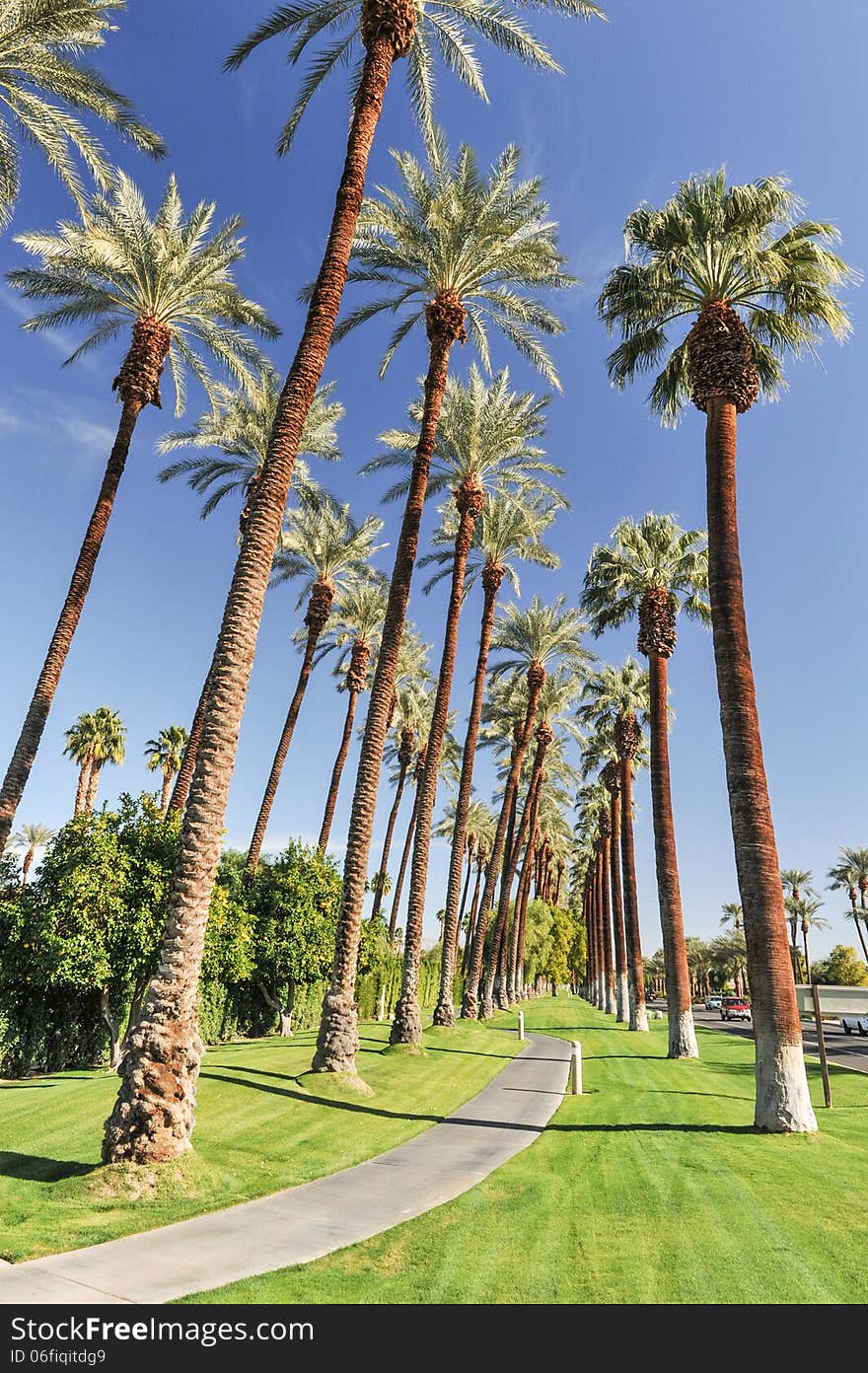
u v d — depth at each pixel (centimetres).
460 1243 680
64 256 1945
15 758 1662
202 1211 771
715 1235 688
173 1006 904
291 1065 1590
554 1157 1033
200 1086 1304
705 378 1495
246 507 2762
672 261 1555
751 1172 912
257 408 2778
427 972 5806
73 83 1727
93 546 1827
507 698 5128
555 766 6488
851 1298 551
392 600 1859
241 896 2598
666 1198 807
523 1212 775
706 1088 1662
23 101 1684
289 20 1565
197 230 2092
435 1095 1534
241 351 2341
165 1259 631
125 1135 855
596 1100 1509
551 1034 3194
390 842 4944
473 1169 973
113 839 1808
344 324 2261
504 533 3291
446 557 3584
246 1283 581
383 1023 3309
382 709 1756
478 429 2727
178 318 2155
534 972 7406
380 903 4106
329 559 3269
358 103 1402
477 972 3578
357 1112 1298
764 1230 698
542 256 2167
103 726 5053
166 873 1823
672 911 2375
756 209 1505
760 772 1279
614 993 5253
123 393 1977
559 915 8956
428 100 1786
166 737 5262
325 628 3791
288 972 2611
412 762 5597
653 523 2802
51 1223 708
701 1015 6700
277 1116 1194
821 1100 1577
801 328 1630
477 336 2448
